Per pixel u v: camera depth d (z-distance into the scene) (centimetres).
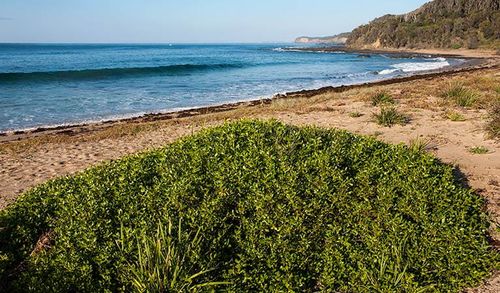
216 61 6744
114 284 385
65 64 5706
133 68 4169
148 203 462
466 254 448
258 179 507
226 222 468
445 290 421
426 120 1211
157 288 365
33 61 6425
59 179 585
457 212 507
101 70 3903
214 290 376
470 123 1135
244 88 3158
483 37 10000
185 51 12769
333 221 478
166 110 2180
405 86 2300
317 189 492
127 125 1582
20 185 848
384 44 12794
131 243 402
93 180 528
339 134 693
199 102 2462
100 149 1150
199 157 552
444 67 5253
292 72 4703
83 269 384
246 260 426
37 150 1163
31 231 459
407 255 442
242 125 677
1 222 466
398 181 539
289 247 438
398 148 659
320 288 429
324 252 454
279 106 1812
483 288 427
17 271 407
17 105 2239
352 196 511
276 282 412
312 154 571
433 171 599
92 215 443
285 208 468
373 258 440
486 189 655
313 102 1873
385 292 401
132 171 538
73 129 1633
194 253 395
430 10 13488
